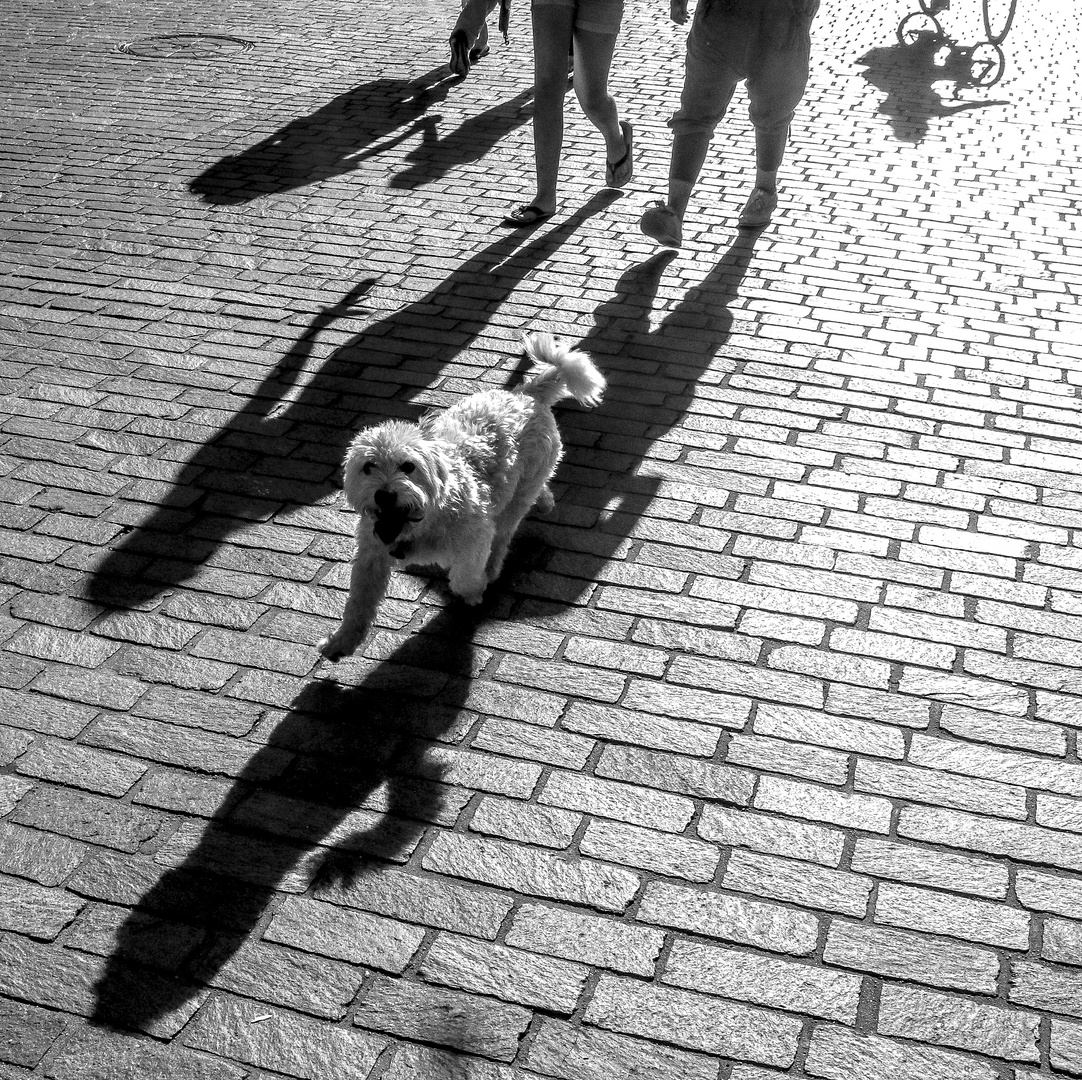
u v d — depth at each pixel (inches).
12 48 472.4
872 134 383.2
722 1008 122.6
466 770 152.5
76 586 184.4
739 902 134.7
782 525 200.4
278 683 166.6
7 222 313.0
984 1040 119.6
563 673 169.2
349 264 295.6
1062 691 165.5
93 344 255.1
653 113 402.6
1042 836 143.4
